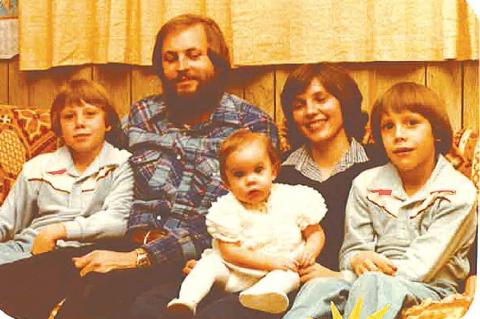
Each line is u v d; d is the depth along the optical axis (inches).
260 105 95.0
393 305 90.6
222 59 95.7
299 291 93.5
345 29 93.2
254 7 94.9
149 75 97.6
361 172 93.1
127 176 98.3
